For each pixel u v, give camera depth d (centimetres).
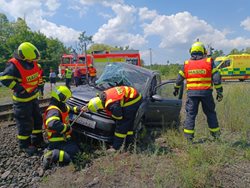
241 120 741
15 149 579
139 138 639
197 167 468
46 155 510
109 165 485
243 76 3033
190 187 414
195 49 611
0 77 541
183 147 577
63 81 3497
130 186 425
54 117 512
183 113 959
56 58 5369
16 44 5444
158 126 768
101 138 564
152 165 487
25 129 564
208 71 593
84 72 2684
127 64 745
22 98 552
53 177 470
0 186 456
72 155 525
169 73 4553
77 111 578
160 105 732
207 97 602
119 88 557
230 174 459
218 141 593
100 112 566
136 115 571
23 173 496
